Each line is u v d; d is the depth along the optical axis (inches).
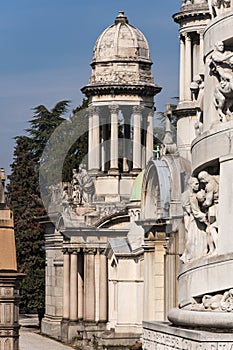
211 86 1389.0
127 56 4810.5
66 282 4835.1
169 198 2822.3
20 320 5826.8
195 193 1395.2
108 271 4603.8
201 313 1322.6
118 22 4982.8
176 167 2716.5
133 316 4271.7
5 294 2269.9
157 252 3289.9
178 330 1342.3
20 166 6038.4
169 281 2989.7
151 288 3321.9
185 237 1440.7
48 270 5177.2
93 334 4557.1
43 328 5088.6
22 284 5319.9
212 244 1366.9
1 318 2269.9
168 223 2962.6
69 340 4726.9
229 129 1344.7
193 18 4010.8
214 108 1384.1
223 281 1321.4
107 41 4859.7
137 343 4160.9
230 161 1339.8
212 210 1369.3
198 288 1357.0
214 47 1380.4
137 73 4731.8
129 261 4261.8
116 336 4271.7
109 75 4719.5
